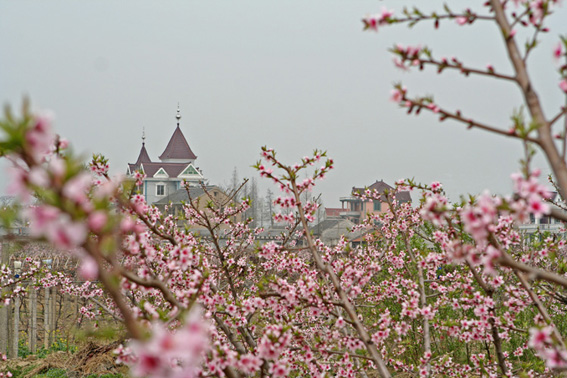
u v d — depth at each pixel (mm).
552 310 11203
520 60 3352
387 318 5824
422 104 3348
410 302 5969
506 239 5465
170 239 6445
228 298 6801
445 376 8742
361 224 10820
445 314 11016
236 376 4395
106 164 6430
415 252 10312
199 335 1672
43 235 1858
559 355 3441
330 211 100625
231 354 4250
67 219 1803
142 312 4152
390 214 10102
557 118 3184
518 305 6305
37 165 1873
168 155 91625
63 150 3020
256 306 5770
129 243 4348
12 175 1815
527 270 3121
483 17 3482
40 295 20797
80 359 13422
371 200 10375
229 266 8320
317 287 5770
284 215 6996
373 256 9383
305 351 5945
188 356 1657
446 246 4930
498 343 6426
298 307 5770
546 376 6664
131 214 5824
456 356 11359
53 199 1781
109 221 1878
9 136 1794
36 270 11320
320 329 8297
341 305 5391
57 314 18812
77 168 1804
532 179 2984
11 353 16328
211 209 9531
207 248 9695
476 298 6137
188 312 4059
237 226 9820
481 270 8367
